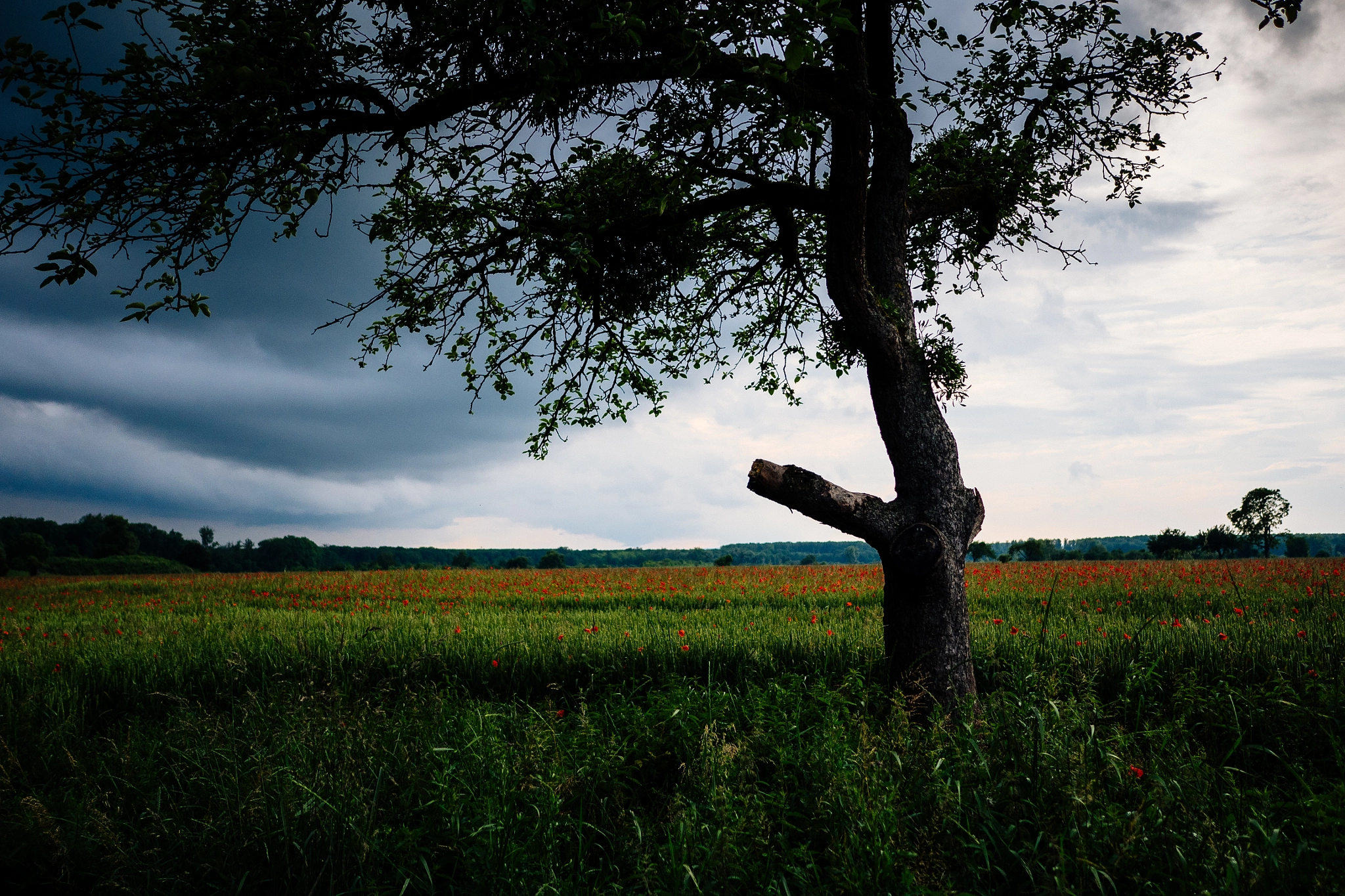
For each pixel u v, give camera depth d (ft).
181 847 11.21
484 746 13.69
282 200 14.73
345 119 14.20
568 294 21.45
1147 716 17.46
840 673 22.81
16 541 243.81
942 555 16.58
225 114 12.02
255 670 25.53
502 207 16.99
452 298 19.53
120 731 19.02
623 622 35.70
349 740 13.55
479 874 9.91
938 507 17.20
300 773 12.28
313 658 25.02
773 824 10.59
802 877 9.19
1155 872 8.63
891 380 17.72
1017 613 36.76
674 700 15.74
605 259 19.38
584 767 12.35
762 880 9.43
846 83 16.20
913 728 13.71
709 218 22.57
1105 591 50.49
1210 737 14.70
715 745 12.41
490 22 12.99
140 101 12.51
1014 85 19.54
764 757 12.80
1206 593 47.37
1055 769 10.69
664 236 19.84
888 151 18.21
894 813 10.11
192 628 39.09
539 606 56.18
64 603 71.82
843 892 8.95
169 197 13.55
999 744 11.88
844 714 14.38
